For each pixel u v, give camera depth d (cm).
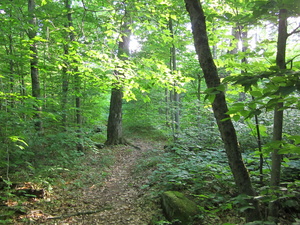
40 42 518
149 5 556
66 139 737
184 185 515
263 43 285
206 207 420
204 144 670
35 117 704
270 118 538
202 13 257
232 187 427
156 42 916
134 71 543
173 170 527
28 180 583
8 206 475
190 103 757
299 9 190
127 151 1155
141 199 541
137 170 798
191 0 257
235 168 241
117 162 965
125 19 604
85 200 577
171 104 1061
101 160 941
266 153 223
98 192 635
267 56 238
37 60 537
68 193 605
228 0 309
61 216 477
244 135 556
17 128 535
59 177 691
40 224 441
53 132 827
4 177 573
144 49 941
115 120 1274
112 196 601
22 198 519
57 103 775
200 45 253
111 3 580
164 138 1574
